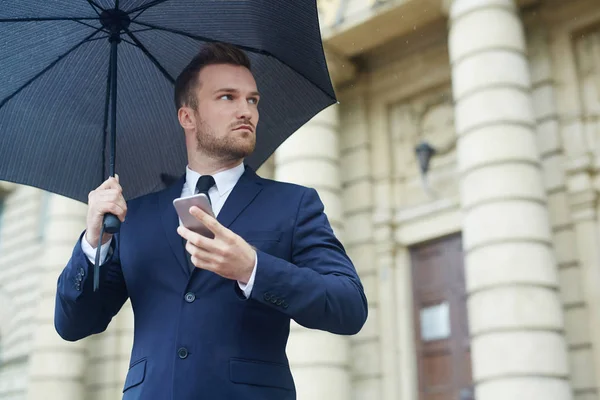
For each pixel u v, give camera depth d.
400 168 13.41
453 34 11.28
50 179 2.54
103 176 2.58
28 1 2.35
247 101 2.28
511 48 10.80
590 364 10.30
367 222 13.27
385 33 13.12
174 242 2.11
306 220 2.15
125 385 2.04
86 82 2.54
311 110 2.58
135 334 2.09
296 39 2.40
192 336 1.95
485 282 9.75
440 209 12.50
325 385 11.02
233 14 2.43
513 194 9.97
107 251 2.13
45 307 15.26
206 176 2.20
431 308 12.41
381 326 12.69
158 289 2.08
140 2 2.38
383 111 13.74
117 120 2.59
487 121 10.40
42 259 17.05
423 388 12.12
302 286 1.89
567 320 10.65
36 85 2.50
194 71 2.30
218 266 1.83
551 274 9.73
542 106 11.73
